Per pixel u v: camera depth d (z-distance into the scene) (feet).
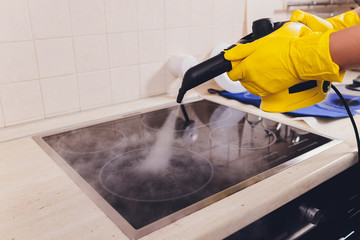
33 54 3.16
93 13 3.37
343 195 2.66
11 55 3.05
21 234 1.75
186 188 2.20
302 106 1.75
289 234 2.28
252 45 1.66
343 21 2.09
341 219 2.71
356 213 2.88
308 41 1.53
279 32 1.68
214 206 1.94
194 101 3.99
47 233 1.76
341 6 5.63
